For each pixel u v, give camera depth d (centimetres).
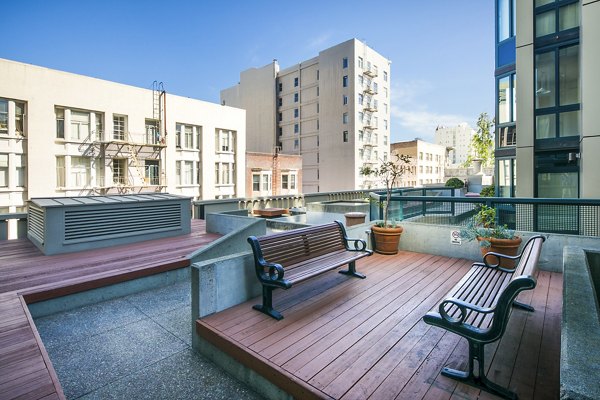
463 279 335
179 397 266
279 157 3872
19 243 710
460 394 225
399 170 688
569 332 175
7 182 2095
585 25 949
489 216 543
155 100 2728
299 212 1248
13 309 364
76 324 401
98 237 674
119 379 290
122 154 2533
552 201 507
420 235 613
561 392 133
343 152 4512
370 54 4694
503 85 1405
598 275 358
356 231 578
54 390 225
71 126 2330
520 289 209
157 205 777
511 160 1379
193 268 342
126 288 501
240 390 274
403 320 338
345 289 427
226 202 1214
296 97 5072
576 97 1073
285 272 370
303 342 292
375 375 245
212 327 320
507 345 285
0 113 2061
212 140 3138
